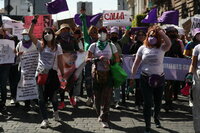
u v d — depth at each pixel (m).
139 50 5.75
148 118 5.70
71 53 7.70
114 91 7.84
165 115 7.23
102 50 6.15
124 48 8.64
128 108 7.89
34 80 7.44
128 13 13.18
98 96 6.39
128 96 9.00
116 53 6.25
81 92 9.48
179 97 9.59
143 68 5.69
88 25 10.88
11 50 7.45
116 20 13.11
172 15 9.71
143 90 5.70
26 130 5.90
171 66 7.75
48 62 6.07
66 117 6.91
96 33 7.93
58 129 5.99
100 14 10.98
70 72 7.65
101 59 6.03
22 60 7.45
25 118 6.83
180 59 7.79
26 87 7.42
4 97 7.44
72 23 11.55
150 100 5.66
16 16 18.97
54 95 6.45
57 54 6.20
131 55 7.97
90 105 8.05
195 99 5.20
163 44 5.64
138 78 7.65
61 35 7.74
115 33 8.00
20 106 8.04
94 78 6.21
